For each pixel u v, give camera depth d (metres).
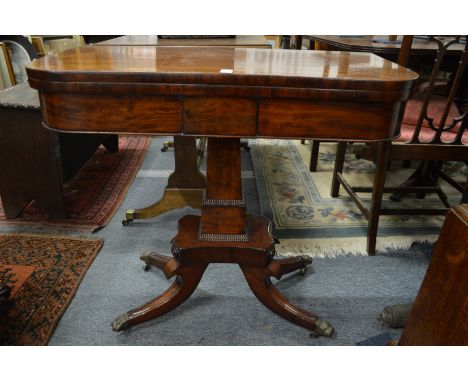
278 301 1.20
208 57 1.06
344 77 0.80
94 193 2.12
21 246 1.60
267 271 1.16
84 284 1.40
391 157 1.48
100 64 0.88
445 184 2.31
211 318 1.26
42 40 2.92
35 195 1.78
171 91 0.81
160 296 1.22
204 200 1.12
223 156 1.06
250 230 1.20
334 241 1.70
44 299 1.30
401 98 0.80
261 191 2.19
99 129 0.85
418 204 2.04
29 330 1.18
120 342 1.16
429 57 1.81
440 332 0.81
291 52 1.23
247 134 0.85
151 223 1.84
